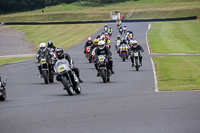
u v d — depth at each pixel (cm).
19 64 8850
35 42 18175
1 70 7525
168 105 3019
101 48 5062
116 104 3156
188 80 5153
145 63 8138
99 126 2331
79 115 2706
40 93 4184
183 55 10531
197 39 16888
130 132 2159
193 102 3133
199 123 2328
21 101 3566
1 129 2330
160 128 2230
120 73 6275
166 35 18775
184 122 2370
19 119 2627
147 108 2911
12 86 4984
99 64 5006
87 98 3594
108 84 4872
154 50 12469
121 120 2489
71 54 11781
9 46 16700
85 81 5300
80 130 2239
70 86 3853
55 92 4241
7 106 3262
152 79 5334
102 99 3481
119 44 9738
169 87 4341
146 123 2377
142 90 4150
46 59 5225
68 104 3231
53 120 2553
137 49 6700
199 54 10856
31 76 6297
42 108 3061
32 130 2278
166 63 8038
